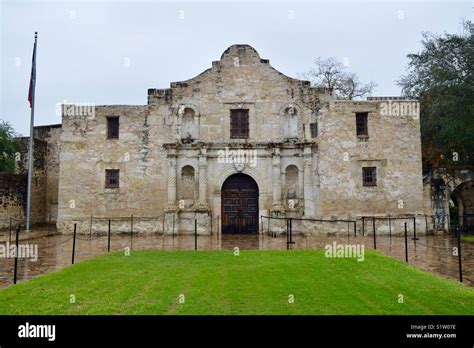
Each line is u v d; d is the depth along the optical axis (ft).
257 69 94.12
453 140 95.25
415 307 29.40
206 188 91.20
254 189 92.53
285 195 92.38
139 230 89.81
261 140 92.63
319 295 32.83
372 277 39.68
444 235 87.71
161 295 32.91
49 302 30.81
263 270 43.37
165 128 93.25
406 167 90.22
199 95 93.81
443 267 46.32
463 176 91.56
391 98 100.32
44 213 117.70
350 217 89.20
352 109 91.86
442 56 99.19
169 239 80.23
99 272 42.70
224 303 30.55
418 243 70.74
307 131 92.32
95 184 92.43
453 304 29.99
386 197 89.61
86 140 93.45
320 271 42.68
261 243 72.28
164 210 90.22
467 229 94.58
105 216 91.45
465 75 94.58
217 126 93.15
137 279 39.09
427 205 91.20
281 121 92.84
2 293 33.45
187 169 93.97
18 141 113.19
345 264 46.78
